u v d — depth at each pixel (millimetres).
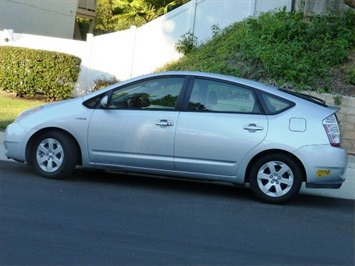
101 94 7660
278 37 13977
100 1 31203
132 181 8125
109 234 5566
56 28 23719
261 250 5395
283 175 7160
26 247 5051
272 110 7230
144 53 17594
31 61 15273
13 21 21453
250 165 7238
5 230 5480
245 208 6977
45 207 6367
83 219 6016
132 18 29141
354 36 13719
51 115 7652
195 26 17438
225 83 7426
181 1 25359
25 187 7188
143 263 4816
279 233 6004
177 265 4820
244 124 7176
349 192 8492
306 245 5652
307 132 7070
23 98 15609
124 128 7438
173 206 6828
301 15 15070
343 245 5730
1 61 15469
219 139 7191
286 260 5148
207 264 4895
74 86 15812
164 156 7363
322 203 7648
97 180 7973
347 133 11539
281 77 12375
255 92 7324
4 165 8453
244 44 14102
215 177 7301
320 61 12789
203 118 7270
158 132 7344
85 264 4715
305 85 12039
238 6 17234
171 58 17531
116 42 17500
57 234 5465
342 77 12344
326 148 7043
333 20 14422
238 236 5789
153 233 5691
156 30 17547
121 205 6695
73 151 7609
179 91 7484
